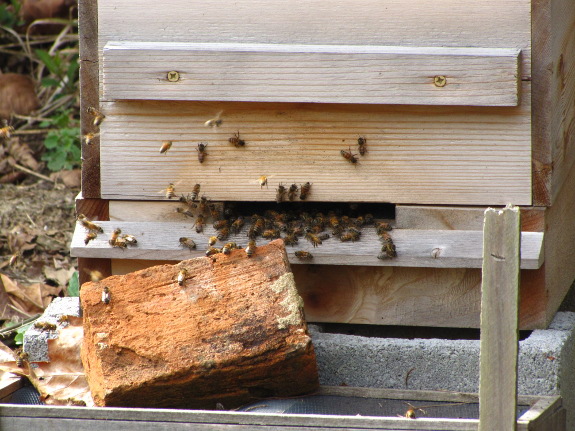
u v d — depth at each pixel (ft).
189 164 18.34
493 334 13.24
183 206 18.61
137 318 16.44
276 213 19.34
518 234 12.85
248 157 18.15
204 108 17.99
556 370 16.78
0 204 30.78
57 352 17.98
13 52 38.19
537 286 17.85
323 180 18.06
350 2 17.26
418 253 17.57
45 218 30.17
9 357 18.84
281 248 17.31
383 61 16.88
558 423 15.49
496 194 17.52
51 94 36.88
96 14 17.99
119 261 19.01
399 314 18.62
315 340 17.92
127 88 17.57
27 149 34.04
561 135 18.08
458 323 18.40
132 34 17.90
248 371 15.90
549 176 17.20
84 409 14.87
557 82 17.48
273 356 15.84
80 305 19.22
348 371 17.80
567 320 18.58
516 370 13.17
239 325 16.14
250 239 18.22
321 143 17.88
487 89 16.67
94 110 18.26
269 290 16.65
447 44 17.12
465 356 17.29
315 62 17.04
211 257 17.25
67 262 27.89
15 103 35.88
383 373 17.69
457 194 17.67
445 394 16.38
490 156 17.40
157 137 18.26
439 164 17.62
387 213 20.21
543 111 17.03
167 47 17.43
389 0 17.15
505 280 13.03
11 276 27.04
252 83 17.29
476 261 17.29
